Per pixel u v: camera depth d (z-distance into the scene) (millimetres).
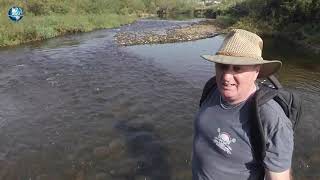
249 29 28312
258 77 2109
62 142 7082
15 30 22438
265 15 30047
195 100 9539
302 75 12773
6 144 7039
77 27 29172
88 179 5707
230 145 1993
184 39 23578
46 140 7195
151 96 9961
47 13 35438
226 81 1923
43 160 6379
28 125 8008
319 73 13133
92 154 6547
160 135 7309
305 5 23828
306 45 20047
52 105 9383
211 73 12711
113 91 10547
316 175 5648
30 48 19656
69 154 6570
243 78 1909
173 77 12148
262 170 1963
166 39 23344
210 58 1906
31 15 33219
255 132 1878
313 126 7594
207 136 2119
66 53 17641
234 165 2010
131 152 6590
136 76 12375
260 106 1844
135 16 55156
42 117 8492
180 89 10641
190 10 72250
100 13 45469
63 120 8258
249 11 35125
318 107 8859
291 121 1922
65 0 39969
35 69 13867
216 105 2104
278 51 18594
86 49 18906
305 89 10742
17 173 5969
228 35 2008
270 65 1973
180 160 6242
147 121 8094
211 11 58344
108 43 21375
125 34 26594
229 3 54156
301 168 5859
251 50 1892
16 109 9117
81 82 11711
